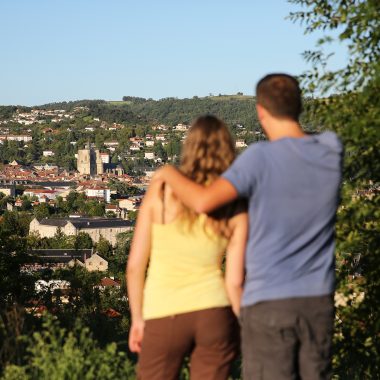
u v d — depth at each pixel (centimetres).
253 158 994
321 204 999
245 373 1015
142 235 1036
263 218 992
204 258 1010
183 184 998
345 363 1691
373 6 1570
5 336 1405
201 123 1042
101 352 1298
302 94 1691
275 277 988
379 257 1602
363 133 1510
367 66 1625
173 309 999
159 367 1016
